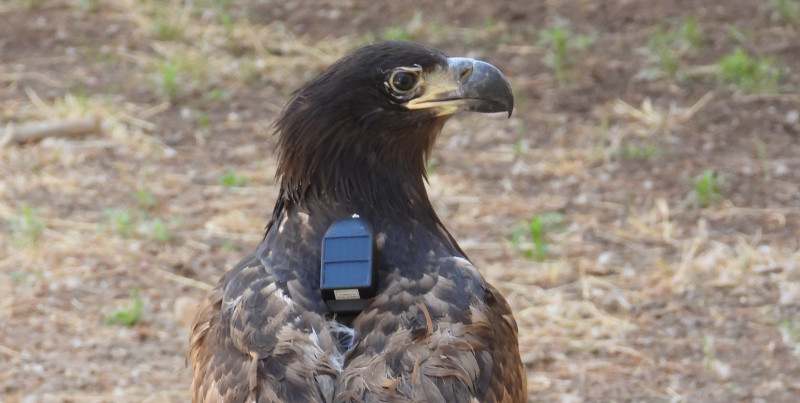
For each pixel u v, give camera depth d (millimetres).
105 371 10523
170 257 12547
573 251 12742
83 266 12258
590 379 10492
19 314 11336
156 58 18156
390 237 6594
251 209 13719
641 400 10148
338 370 5793
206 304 6777
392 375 5719
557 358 10852
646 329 11289
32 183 14211
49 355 10711
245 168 14859
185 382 10406
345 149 6648
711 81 17000
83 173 14523
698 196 13734
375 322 6039
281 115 6805
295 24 19531
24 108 16281
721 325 11297
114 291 11867
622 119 16062
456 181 14406
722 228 13164
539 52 18359
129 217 13414
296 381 5730
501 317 6598
